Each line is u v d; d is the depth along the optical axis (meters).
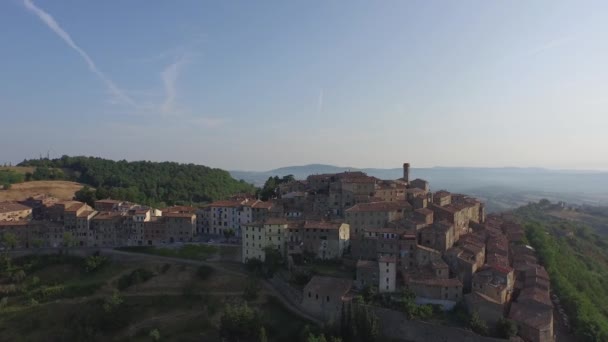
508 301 131.25
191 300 154.88
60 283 172.12
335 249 164.88
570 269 190.88
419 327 119.56
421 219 167.38
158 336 134.00
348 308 124.44
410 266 148.25
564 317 141.00
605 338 123.06
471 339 112.50
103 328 142.12
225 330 126.69
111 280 170.12
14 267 180.38
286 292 148.62
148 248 191.88
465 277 136.12
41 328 144.75
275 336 128.88
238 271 169.12
